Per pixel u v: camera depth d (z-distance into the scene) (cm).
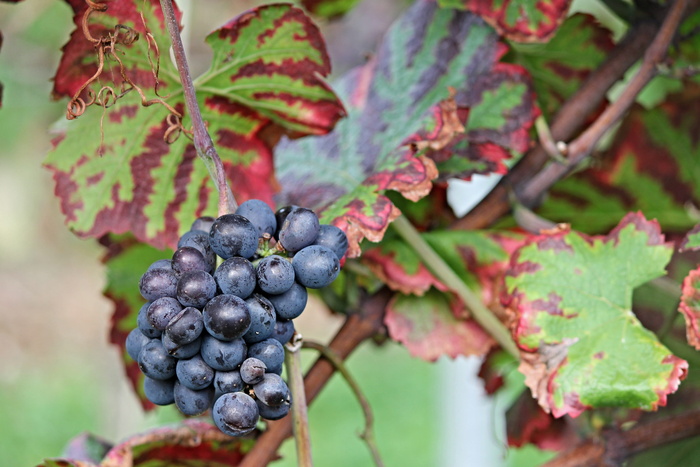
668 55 67
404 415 314
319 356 65
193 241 52
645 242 60
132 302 73
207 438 64
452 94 63
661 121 72
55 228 479
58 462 61
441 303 66
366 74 71
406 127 67
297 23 60
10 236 458
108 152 62
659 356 58
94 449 70
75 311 458
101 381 334
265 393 50
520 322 60
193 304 50
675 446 72
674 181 73
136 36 58
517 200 68
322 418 318
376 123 69
